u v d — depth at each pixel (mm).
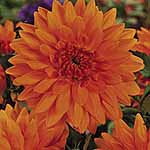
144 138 420
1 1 1659
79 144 484
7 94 494
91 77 453
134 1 1495
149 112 487
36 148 425
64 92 439
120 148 425
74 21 450
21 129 425
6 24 578
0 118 426
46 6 677
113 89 438
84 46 458
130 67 440
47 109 430
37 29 437
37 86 429
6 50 558
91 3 454
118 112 433
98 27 451
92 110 433
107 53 448
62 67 453
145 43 501
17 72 435
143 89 559
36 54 442
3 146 413
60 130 432
